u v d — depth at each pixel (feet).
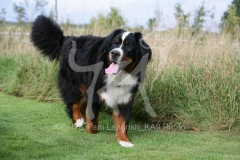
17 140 13.93
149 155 12.80
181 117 18.34
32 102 22.85
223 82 18.69
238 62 20.44
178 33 25.48
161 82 19.74
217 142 15.48
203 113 18.34
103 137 15.53
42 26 18.84
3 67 29.35
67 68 17.38
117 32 15.28
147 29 28.55
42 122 17.74
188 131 17.58
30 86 25.13
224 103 18.28
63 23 31.55
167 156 12.73
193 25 26.13
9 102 22.70
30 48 30.09
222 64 20.06
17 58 28.68
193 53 21.97
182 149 14.06
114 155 12.79
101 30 29.32
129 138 15.66
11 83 25.94
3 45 34.86
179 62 21.26
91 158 12.27
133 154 12.89
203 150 13.97
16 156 12.17
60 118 18.72
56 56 19.04
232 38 24.52
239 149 14.28
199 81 19.43
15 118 18.33
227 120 17.90
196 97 18.94
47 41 18.83
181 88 19.33
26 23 37.91
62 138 14.58
